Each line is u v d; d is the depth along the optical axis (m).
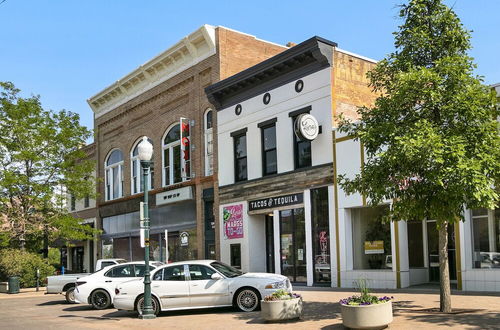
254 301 14.96
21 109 31.50
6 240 30.36
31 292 27.95
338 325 11.59
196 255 27.94
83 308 19.02
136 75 33.53
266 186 23.44
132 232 34.72
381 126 12.13
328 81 21.00
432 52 12.63
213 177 26.72
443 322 10.89
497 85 15.97
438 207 11.66
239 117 25.30
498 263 15.98
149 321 14.20
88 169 34.03
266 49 29.05
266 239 24.83
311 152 21.52
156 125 32.25
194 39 28.11
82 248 42.41
